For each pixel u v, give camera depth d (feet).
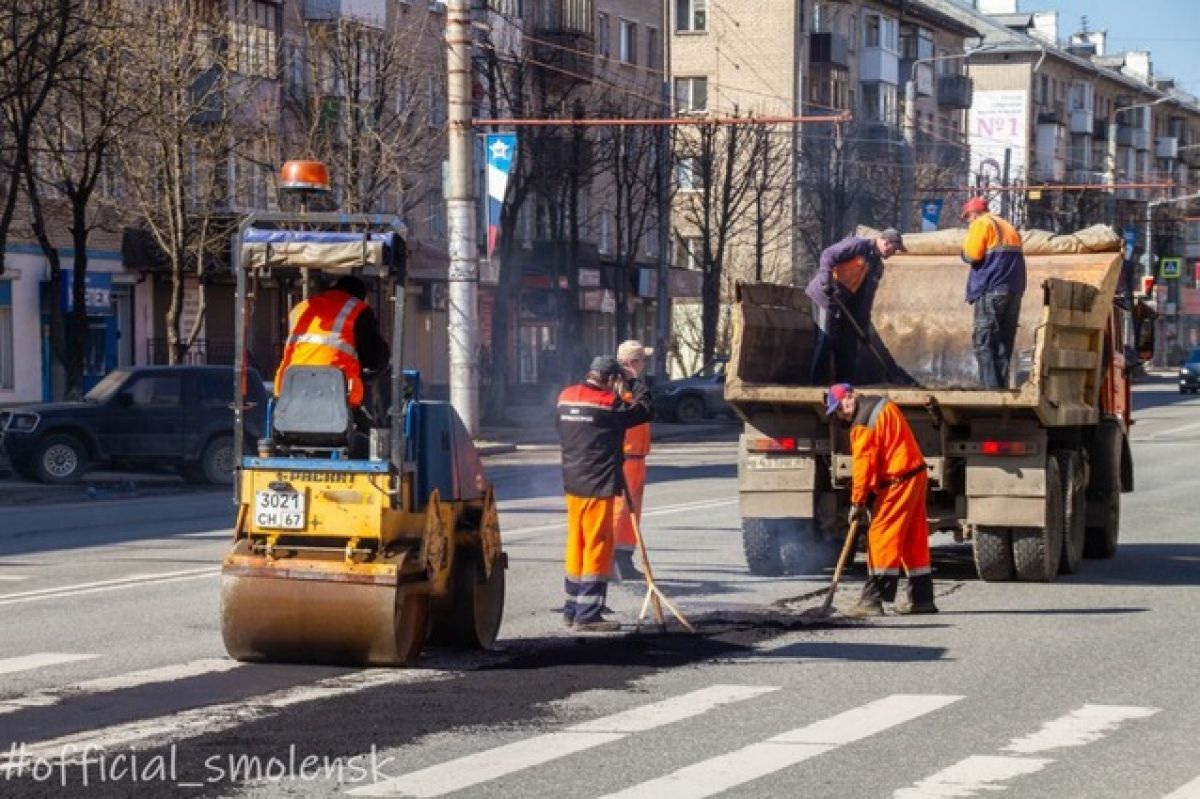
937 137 555.28
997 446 98.02
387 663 69.92
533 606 90.07
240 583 69.15
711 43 493.36
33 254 263.90
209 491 184.14
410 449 70.59
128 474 205.05
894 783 50.85
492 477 197.16
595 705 62.85
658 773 52.01
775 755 54.60
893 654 74.95
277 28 278.05
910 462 87.04
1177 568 110.01
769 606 90.84
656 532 130.62
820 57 499.10
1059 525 101.60
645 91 440.04
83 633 80.23
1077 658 74.02
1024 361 110.42
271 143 257.34
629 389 81.05
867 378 114.01
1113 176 567.18
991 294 104.88
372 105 260.83
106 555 116.16
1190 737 57.67
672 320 460.96
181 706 62.18
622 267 354.74
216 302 300.81
